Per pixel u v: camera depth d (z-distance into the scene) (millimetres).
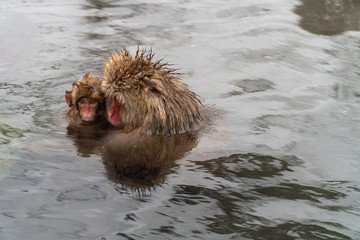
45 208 6398
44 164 7609
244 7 19141
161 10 18422
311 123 9828
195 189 7023
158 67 8664
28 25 15867
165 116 8453
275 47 14672
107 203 6586
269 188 7121
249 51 14281
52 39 14562
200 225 6148
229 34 15719
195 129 8969
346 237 5945
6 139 8430
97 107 8938
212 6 19203
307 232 6035
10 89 11055
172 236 5898
